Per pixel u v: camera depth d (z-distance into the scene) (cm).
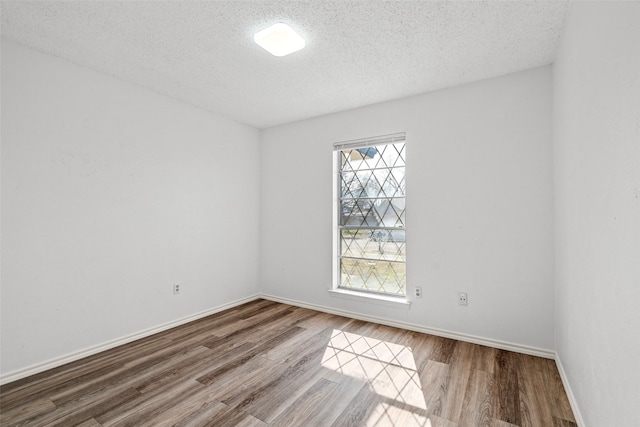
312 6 172
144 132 282
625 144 95
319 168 359
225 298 360
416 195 291
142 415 168
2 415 167
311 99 308
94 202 247
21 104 210
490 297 257
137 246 276
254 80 267
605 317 115
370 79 264
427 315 285
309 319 326
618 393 102
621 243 99
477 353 242
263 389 194
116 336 259
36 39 205
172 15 180
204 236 337
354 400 182
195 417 166
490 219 257
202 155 335
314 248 362
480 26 190
